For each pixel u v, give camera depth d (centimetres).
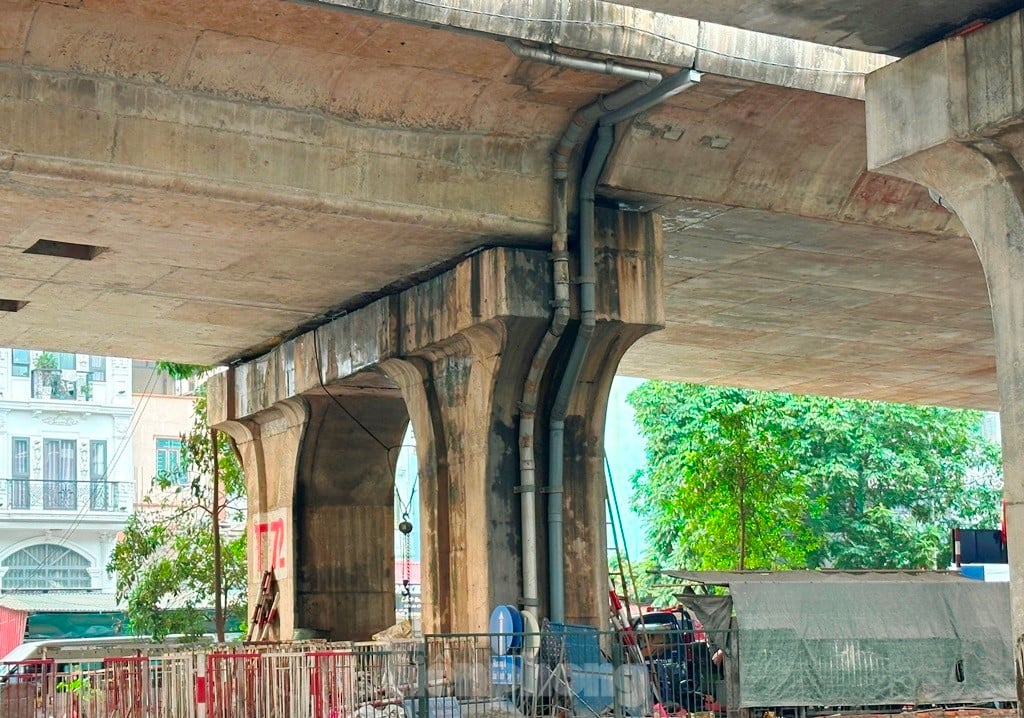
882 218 2417
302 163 2056
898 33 1638
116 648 2388
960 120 1593
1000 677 2344
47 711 1959
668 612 2786
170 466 6500
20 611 5278
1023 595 1555
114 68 1902
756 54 2059
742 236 2500
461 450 2448
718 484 4250
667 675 2366
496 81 2061
